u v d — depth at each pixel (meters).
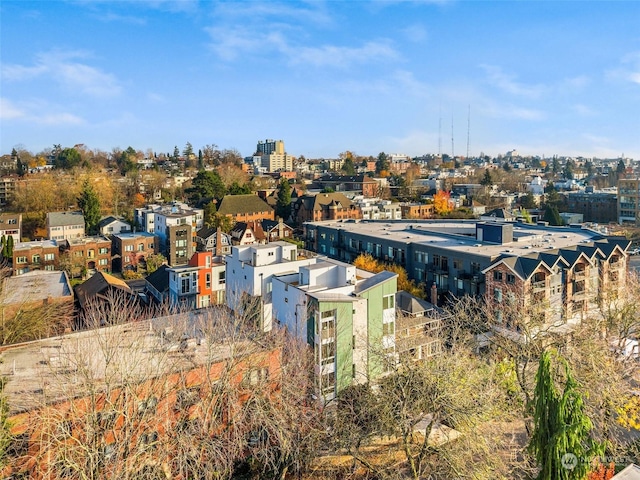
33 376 31.22
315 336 40.62
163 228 103.94
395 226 92.75
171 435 29.19
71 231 110.44
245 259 54.53
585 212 165.75
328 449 35.00
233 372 32.72
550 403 25.88
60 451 24.88
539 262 55.59
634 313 46.81
